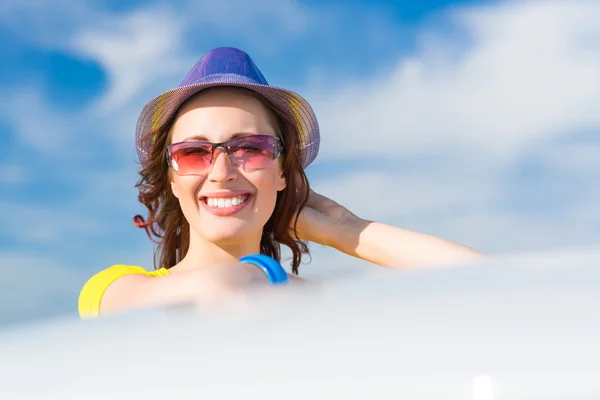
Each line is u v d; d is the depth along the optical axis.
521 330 0.61
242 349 0.68
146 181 3.07
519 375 0.54
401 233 2.89
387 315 0.71
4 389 0.69
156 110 2.91
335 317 0.73
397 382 0.56
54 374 0.70
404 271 0.97
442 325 0.65
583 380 0.52
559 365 0.54
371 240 2.91
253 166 2.74
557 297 0.70
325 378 0.59
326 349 0.64
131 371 0.68
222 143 2.70
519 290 0.74
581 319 0.62
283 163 2.99
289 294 0.89
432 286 0.82
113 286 2.19
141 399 0.62
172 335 0.77
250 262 1.71
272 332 0.71
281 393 0.58
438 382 0.55
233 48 2.97
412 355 0.60
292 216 3.09
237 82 2.73
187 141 2.76
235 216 2.73
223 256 2.81
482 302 0.71
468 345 0.59
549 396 0.51
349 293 0.84
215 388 0.61
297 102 3.00
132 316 0.90
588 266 0.86
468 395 0.54
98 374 0.68
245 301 0.88
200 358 0.67
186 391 0.61
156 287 1.80
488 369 0.55
